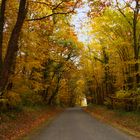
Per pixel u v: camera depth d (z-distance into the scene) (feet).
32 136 58.03
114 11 96.43
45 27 68.69
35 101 135.74
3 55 71.56
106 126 77.46
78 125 81.35
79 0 50.03
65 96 295.07
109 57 138.10
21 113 93.04
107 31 103.30
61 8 50.70
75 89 359.46
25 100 114.11
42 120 99.86
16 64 81.92
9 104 83.25
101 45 129.59
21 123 77.51
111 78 140.97
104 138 53.57
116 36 101.71
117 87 123.54
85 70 189.88
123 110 112.47
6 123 68.90
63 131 66.23
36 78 104.27
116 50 106.11
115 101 118.83
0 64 44.60
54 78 182.39
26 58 84.48
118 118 94.12
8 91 74.79
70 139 52.47
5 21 71.77
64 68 179.11
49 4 51.03
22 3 45.29
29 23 73.05
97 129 69.92
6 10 67.92
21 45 80.53
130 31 98.94
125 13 95.35
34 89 106.01
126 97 96.27
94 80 195.00
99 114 130.72
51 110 168.76
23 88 82.58
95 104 224.33
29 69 94.38
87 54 167.22
